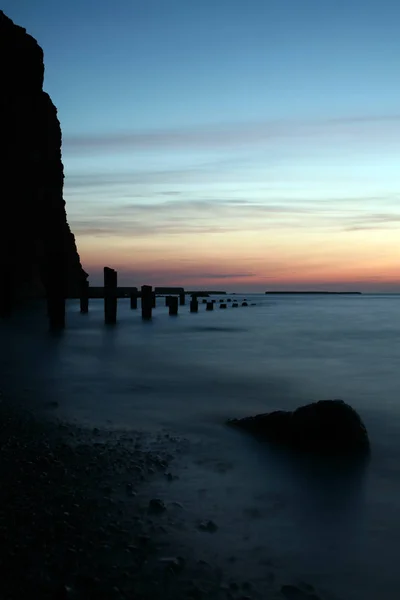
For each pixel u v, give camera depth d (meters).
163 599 3.15
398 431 7.10
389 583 3.37
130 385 10.21
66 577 3.34
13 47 53.59
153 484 4.95
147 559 3.57
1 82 51.19
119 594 3.18
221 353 16.64
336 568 3.53
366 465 5.62
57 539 3.78
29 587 3.22
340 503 4.59
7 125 51.78
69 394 9.09
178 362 14.08
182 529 4.02
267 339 22.30
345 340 22.25
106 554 3.61
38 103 58.84
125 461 5.53
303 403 8.88
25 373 11.27
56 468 5.21
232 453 5.96
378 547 3.81
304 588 3.29
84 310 38.44
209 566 3.51
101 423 7.15
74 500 4.46
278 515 4.32
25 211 54.59
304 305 87.69
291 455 5.93
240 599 3.16
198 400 8.93
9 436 6.27
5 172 51.22
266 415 6.88
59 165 65.94
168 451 5.97
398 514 4.37
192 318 38.44
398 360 15.28
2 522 3.99
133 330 25.03
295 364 14.20
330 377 11.91
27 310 38.75
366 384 10.99
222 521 4.19
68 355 14.49
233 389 10.11
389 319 41.47
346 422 6.27
